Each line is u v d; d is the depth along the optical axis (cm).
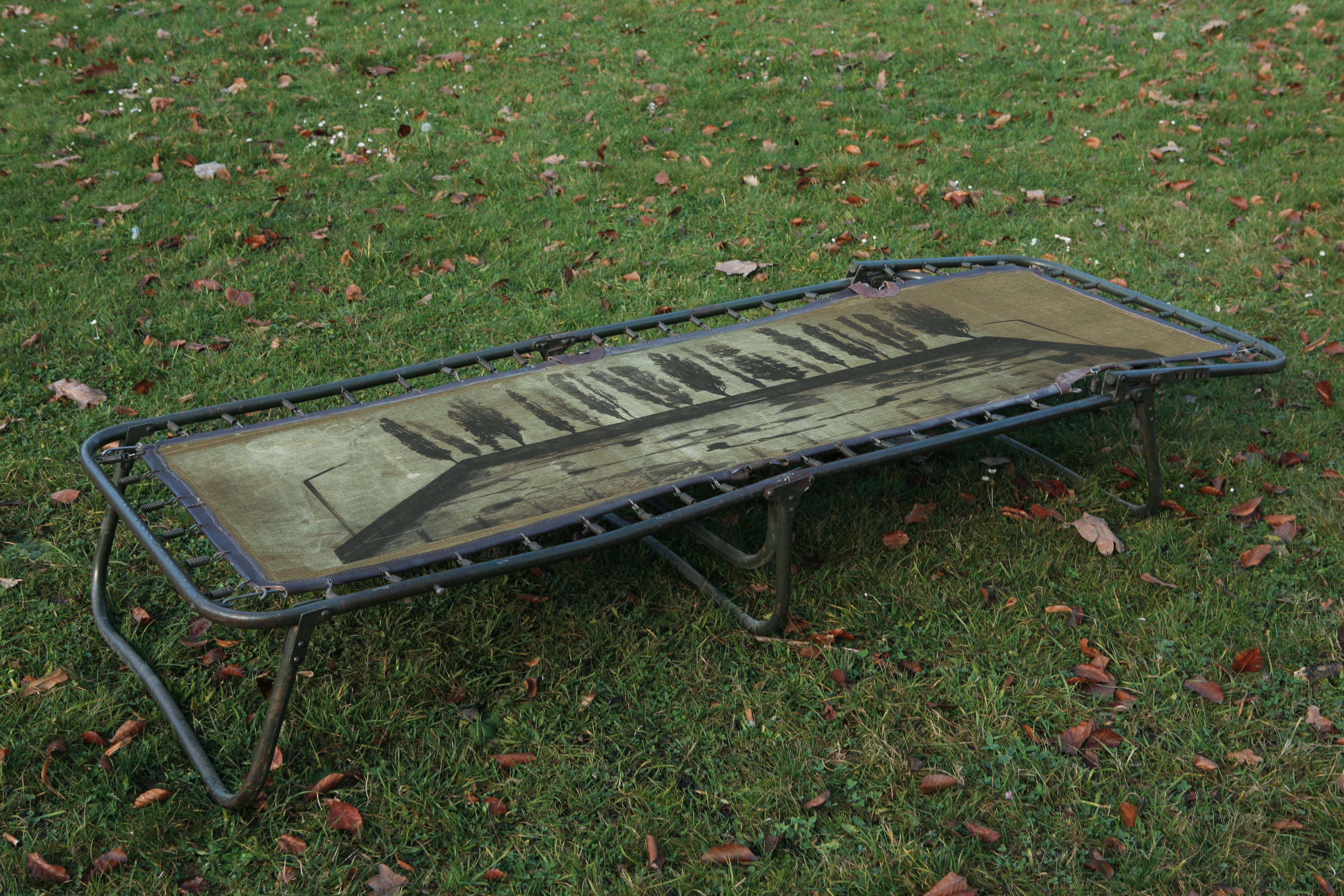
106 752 249
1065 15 849
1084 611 304
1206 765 249
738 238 529
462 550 240
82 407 387
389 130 630
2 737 252
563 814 243
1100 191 579
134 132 602
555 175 580
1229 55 773
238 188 555
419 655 286
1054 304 375
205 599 215
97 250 491
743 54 765
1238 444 383
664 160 607
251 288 470
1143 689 275
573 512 256
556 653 288
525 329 450
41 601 299
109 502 250
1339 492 354
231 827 234
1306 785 246
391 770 253
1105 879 225
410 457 279
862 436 289
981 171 601
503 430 294
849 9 863
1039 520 341
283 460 275
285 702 223
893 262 396
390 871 225
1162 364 325
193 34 767
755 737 262
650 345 347
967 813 241
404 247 508
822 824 239
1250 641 290
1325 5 861
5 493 341
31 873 221
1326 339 445
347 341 437
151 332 436
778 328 360
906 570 318
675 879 224
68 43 741
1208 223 543
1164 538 332
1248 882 224
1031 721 267
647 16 841
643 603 303
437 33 790
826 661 284
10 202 527
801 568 322
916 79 732
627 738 263
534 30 805
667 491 266
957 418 299
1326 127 655
